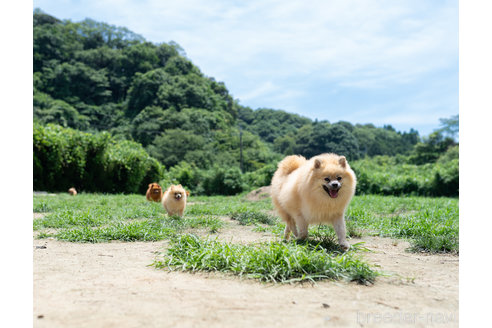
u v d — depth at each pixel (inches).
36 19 4426.7
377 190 954.7
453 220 314.3
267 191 861.2
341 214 217.2
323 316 103.0
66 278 141.4
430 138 2573.8
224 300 115.8
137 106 3499.0
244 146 3093.0
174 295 120.6
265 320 99.3
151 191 617.3
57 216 341.1
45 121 2691.9
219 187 1282.0
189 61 4446.4
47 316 101.1
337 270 146.2
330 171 205.8
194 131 2967.5
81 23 4945.9
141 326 94.3
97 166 956.6
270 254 153.4
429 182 959.6
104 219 336.2
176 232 278.4
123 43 4854.8
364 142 4525.1
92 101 3683.6
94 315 101.8
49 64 3779.5
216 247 179.0
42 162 842.2
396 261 182.4
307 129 4178.2
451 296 125.0
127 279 141.5
